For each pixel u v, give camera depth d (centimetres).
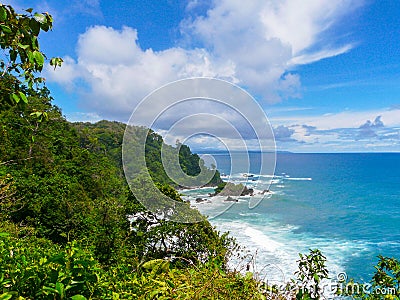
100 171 3161
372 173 12031
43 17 261
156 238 1149
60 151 3594
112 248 1285
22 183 2048
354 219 4931
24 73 298
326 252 3272
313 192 7650
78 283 209
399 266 372
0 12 235
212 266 289
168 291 249
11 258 264
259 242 3222
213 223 3825
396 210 5650
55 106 4188
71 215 2038
